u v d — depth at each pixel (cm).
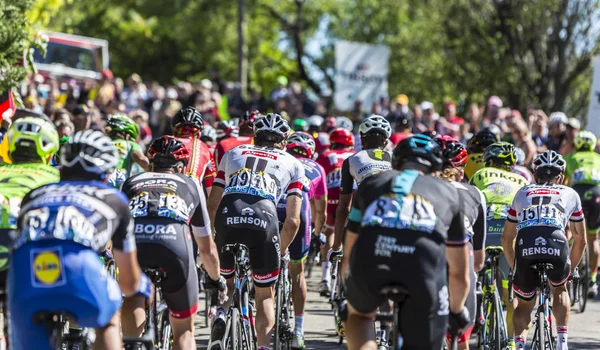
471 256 1521
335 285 2222
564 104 6006
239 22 7131
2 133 2250
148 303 1416
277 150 1725
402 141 1238
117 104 4162
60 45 6128
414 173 1185
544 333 1677
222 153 2316
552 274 1780
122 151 2158
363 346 1184
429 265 1122
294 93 5500
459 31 6222
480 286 1869
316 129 3484
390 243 1124
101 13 10681
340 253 1919
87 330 1158
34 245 1070
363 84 5166
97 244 1090
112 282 1104
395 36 8906
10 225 1262
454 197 1181
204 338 2175
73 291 1053
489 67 6012
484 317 1864
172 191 1424
